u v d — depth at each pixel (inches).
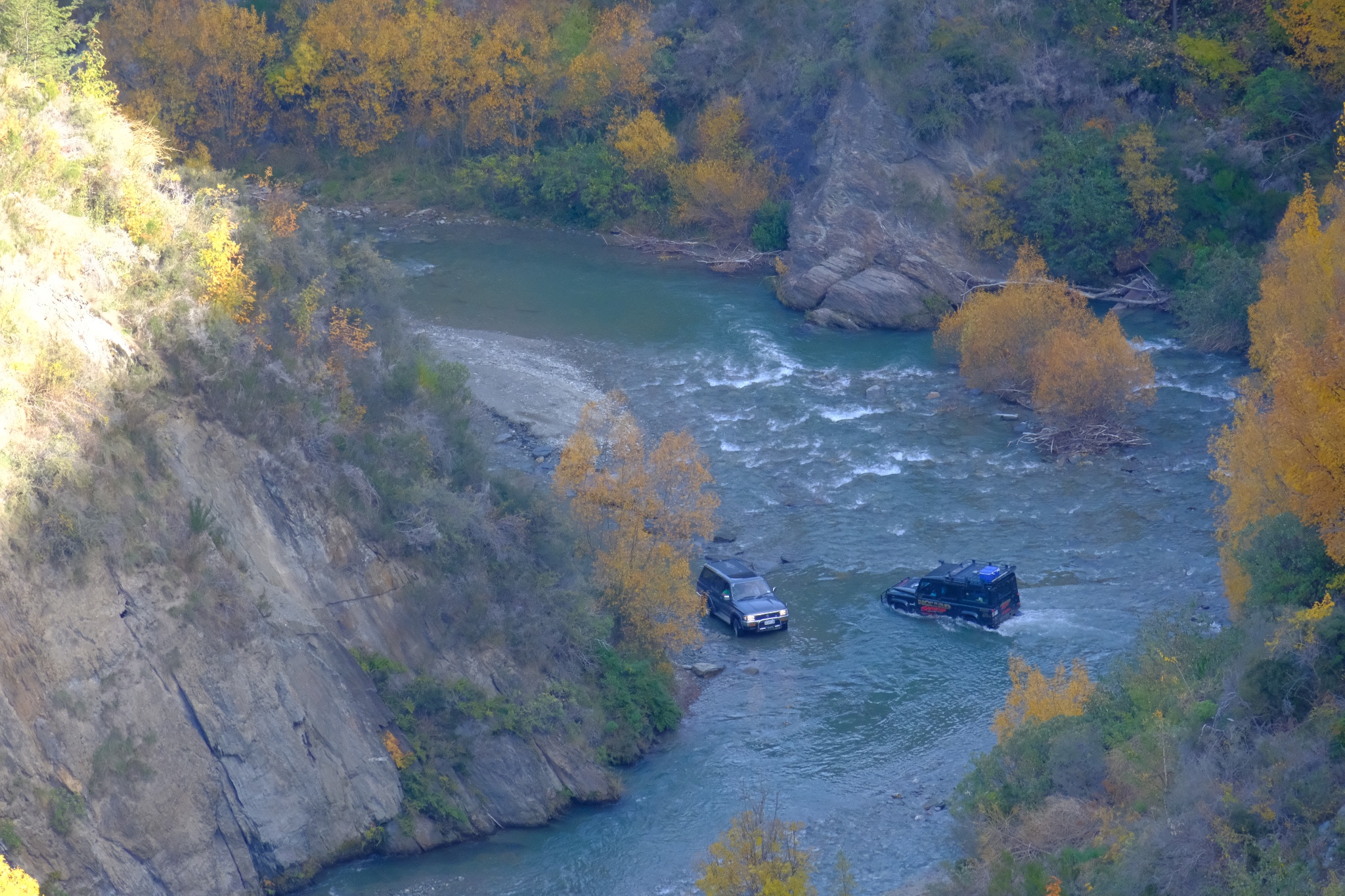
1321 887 693.3
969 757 1124.5
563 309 2461.9
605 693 1205.7
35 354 944.3
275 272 1254.9
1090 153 2519.7
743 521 1673.2
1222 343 2170.3
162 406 1023.0
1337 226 1588.3
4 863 721.0
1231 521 1240.8
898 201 2502.5
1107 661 1295.5
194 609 944.3
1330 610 903.1
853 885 925.2
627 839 1024.9
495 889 940.0
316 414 1159.0
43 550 882.8
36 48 1182.3
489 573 1209.4
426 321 2352.4
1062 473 1765.5
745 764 1154.7
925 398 2034.9
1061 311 2012.8
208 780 908.6
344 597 1087.0
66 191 1070.4
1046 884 767.7
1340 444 1003.9
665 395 2050.9
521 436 1839.3
